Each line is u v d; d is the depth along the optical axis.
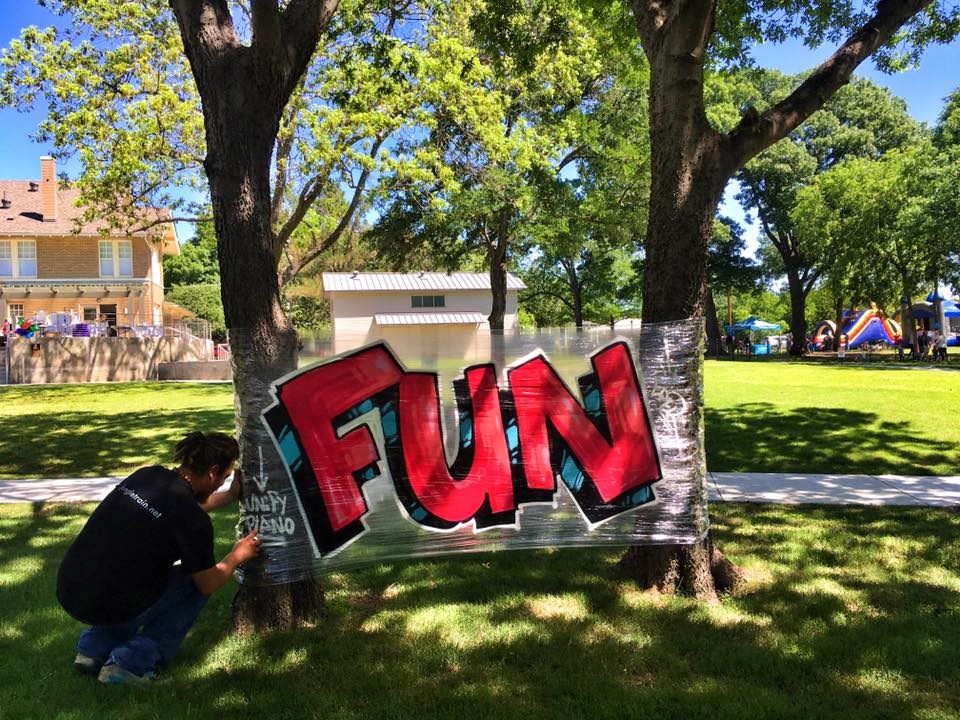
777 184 41.41
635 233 24.38
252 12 3.81
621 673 3.50
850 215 36.22
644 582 4.72
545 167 20.70
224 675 3.49
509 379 4.62
